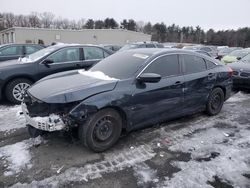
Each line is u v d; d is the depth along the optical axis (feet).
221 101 18.90
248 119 18.21
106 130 12.62
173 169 11.39
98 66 15.96
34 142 13.44
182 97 15.67
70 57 22.80
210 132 15.56
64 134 13.89
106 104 12.12
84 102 11.71
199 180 10.64
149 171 11.20
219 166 11.72
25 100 12.96
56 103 11.51
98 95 12.08
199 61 17.25
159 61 14.74
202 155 12.69
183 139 14.43
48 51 22.38
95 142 12.37
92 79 13.50
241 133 15.60
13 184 10.15
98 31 144.56
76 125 11.91
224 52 71.72
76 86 12.42
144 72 13.89
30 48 31.78
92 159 12.03
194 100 16.63
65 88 12.32
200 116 18.44
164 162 11.95
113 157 12.25
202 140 14.38
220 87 18.60
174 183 10.40
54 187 10.03
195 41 297.53
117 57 16.10
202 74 16.92
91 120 11.96
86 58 23.65
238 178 10.87
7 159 11.87
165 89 14.52
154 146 13.47
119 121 13.00
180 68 15.76
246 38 280.10
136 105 13.34
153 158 12.28
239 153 13.00
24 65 20.67
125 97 12.79
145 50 16.02
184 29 315.99
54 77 14.57
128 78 13.42
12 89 20.26
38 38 134.21
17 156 12.12
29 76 20.72
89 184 10.26
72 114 11.50
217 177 10.89
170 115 15.42
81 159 12.00
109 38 147.13
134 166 11.55
